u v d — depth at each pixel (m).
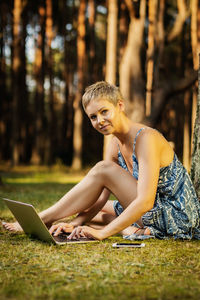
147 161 2.50
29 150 23.83
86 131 22.73
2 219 3.70
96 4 17.83
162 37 13.28
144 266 2.01
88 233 2.53
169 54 19.14
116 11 11.73
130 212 2.48
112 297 1.55
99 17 21.52
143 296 1.56
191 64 16.77
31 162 19.78
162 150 2.61
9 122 22.64
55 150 22.58
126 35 14.79
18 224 3.08
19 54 17.59
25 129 21.94
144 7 13.34
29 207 2.48
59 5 18.97
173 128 21.84
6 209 4.36
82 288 1.65
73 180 10.95
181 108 21.52
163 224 2.72
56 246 2.49
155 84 13.08
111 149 2.96
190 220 2.71
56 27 20.05
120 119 2.62
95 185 2.69
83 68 16.72
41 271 1.92
